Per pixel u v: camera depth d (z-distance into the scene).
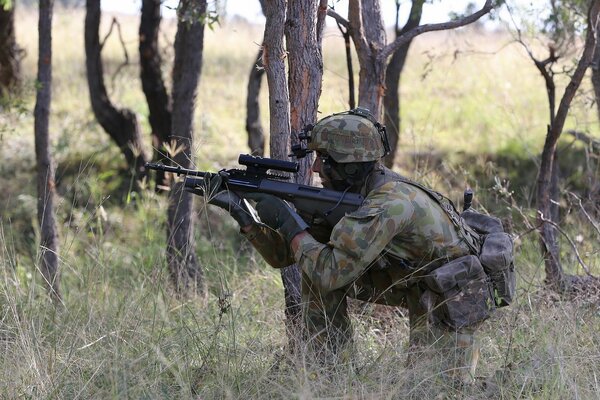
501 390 14.16
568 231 26.78
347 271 14.07
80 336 15.84
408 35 19.70
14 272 19.12
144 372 14.75
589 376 14.98
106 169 41.25
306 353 15.11
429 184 24.67
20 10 81.31
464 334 14.72
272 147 17.25
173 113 28.42
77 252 28.95
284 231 14.65
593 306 18.45
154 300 17.09
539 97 54.31
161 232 29.66
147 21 38.06
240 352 16.11
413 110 51.69
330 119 14.67
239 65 62.84
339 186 14.92
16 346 15.84
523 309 18.11
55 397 14.38
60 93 52.81
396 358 15.34
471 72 58.53
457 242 14.65
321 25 17.66
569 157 41.75
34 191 38.44
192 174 15.32
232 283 22.67
